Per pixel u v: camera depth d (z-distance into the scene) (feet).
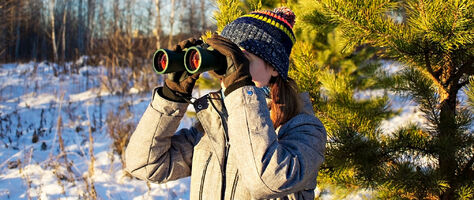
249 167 3.20
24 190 12.07
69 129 19.81
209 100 3.79
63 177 13.00
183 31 62.75
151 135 3.96
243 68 3.34
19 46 70.79
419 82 6.35
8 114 22.74
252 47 3.61
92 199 11.09
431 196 6.37
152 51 41.39
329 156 6.13
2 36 56.54
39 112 23.45
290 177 3.19
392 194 6.53
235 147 3.27
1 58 54.85
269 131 3.25
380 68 7.73
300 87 6.49
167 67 3.12
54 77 35.96
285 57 3.82
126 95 27.63
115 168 14.10
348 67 12.00
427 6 5.00
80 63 45.29
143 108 24.20
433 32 4.93
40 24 74.84
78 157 15.38
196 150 4.15
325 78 7.17
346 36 5.82
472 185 5.85
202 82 13.28
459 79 6.29
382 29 5.38
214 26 7.14
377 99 8.20
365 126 6.34
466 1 4.65
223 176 3.74
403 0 6.15
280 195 3.33
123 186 12.60
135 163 4.15
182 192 12.26
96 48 48.91
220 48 3.28
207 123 3.85
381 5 5.45
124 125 18.24
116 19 58.03
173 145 4.35
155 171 4.22
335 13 5.53
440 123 6.13
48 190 12.07
